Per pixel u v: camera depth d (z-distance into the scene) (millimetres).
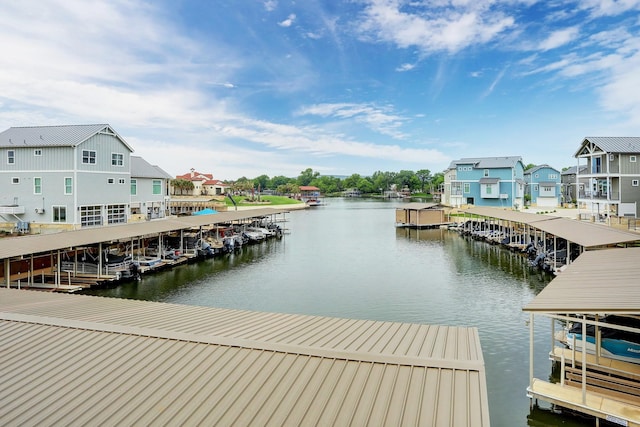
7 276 20984
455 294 23828
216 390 6684
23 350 8172
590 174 42344
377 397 6340
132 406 6402
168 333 8508
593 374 11102
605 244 21344
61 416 6270
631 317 12977
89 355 7875
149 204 48000
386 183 194875
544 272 29469
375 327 10125
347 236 51688
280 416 6031
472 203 73688
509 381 13070
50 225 33969
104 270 26828
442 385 6547
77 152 34469
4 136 36875
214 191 104750
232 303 22312
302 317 11289
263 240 47906
